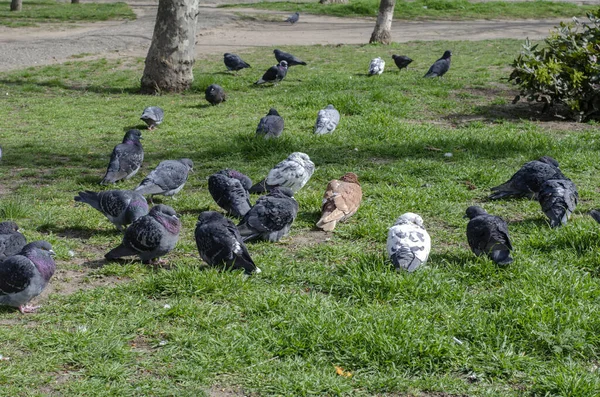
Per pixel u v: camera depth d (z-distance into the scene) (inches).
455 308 222.2
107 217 293.6
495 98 636.1
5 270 215.2
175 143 474.6
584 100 543.2
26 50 934.4
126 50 959.0
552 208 295.3
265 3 1530.5
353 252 274.8
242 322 217.8
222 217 257.8
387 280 235.6
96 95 674.2
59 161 431.5
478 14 1400.1
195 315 218.5
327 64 843.4
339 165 410.3
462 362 194.2
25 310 223.3
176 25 676.1
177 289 234.7
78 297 231.9
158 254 258.5
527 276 244.2
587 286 235.9
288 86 698.8
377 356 195.5
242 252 250.2
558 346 199.5
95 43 996.6
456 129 515.8
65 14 1320.1
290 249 283.7
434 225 314.5
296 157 341.4
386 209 330.6
